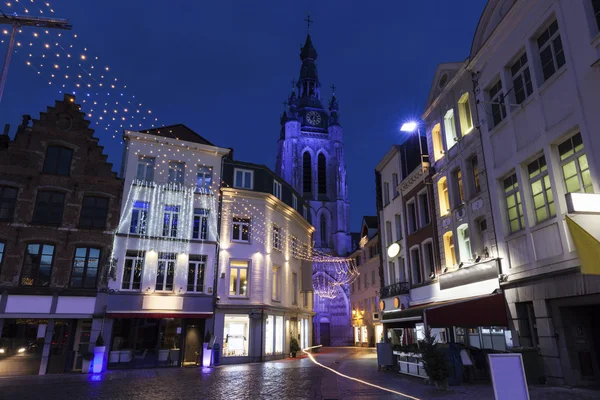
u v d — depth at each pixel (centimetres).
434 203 2122
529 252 1337
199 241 2489
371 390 1171
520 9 1390
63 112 2270
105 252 2203
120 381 1551
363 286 4806
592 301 1102
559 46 1252
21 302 1973
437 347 1323
